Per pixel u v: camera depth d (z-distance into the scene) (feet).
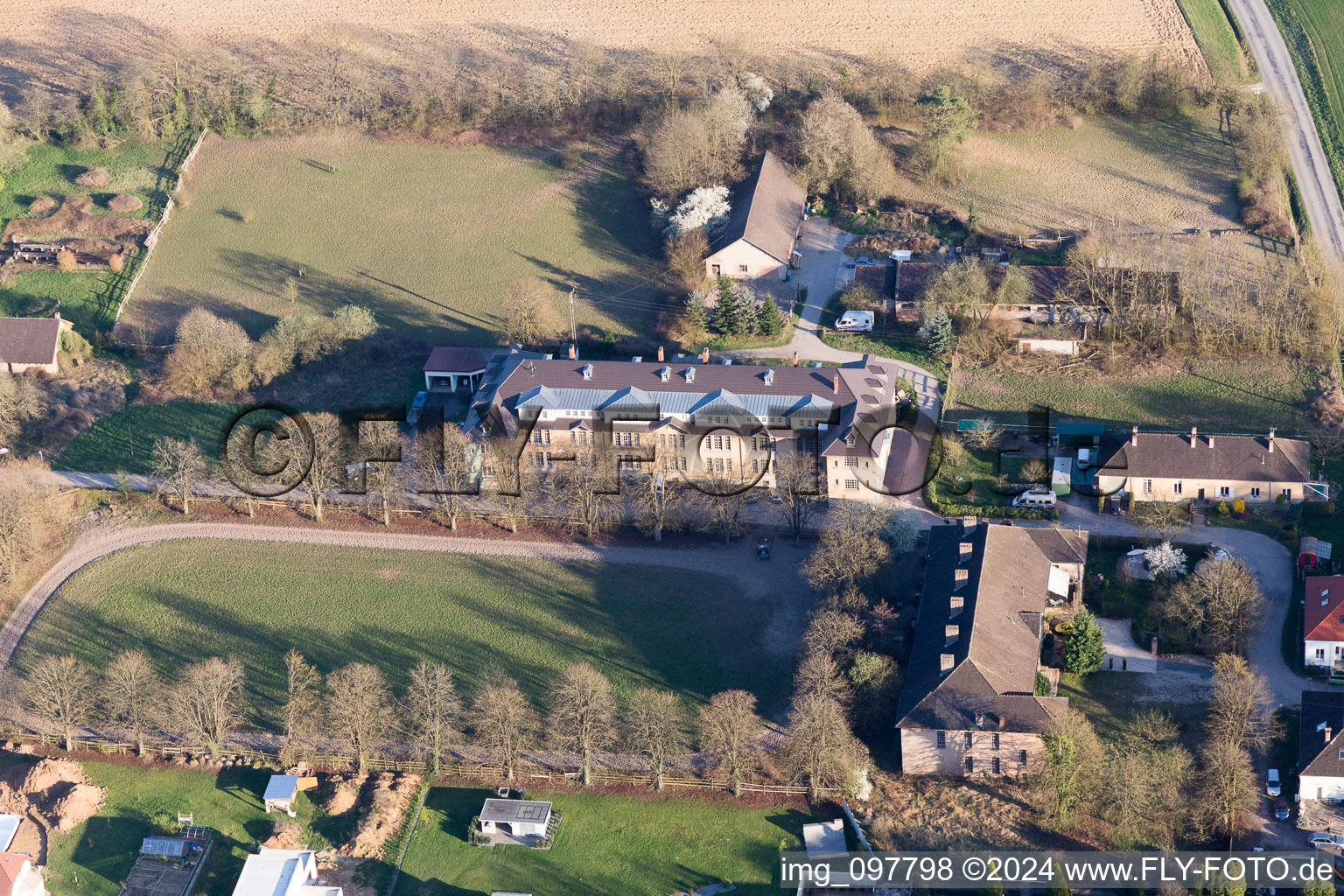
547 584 567.59
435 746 492.13
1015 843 451.94
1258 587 534.37
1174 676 503.61
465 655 534.78
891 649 510.99
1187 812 453.99
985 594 502.38
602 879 453.58
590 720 480.64
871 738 493.36
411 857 464.24
